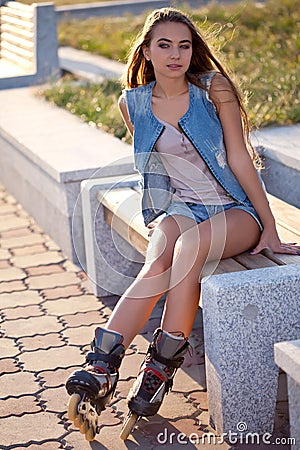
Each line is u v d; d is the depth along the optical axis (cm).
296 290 356
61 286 574
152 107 410
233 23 1198
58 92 889
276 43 1084
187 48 395
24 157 711
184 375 438
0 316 527
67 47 1275
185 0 1695
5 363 461
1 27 1141
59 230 641
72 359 463
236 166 397
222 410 366
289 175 584
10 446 378
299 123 674
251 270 366
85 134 713
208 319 363
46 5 982
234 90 402
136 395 370
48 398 420
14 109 846
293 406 326
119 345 371
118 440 379
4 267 616
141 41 406
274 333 359
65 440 382
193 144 402
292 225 444
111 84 908
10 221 726
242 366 361
